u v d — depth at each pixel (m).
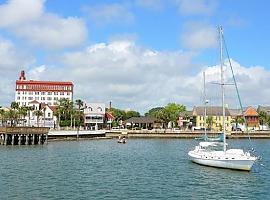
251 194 35.31
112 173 47.34
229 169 49.75
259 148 95.81
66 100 173.88
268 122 191.50
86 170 49.72
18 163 55.69
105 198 32.94
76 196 33.53
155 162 60.28
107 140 131.12
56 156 67.81
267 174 46.53
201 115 186.75
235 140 137.12
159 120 191.50
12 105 153.12
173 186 38.84
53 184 38.81
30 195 33.53
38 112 155.38
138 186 38.59
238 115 191.62
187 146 101.69
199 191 36.44
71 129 149.00
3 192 34.56
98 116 177.00
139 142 122.31
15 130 91.38
